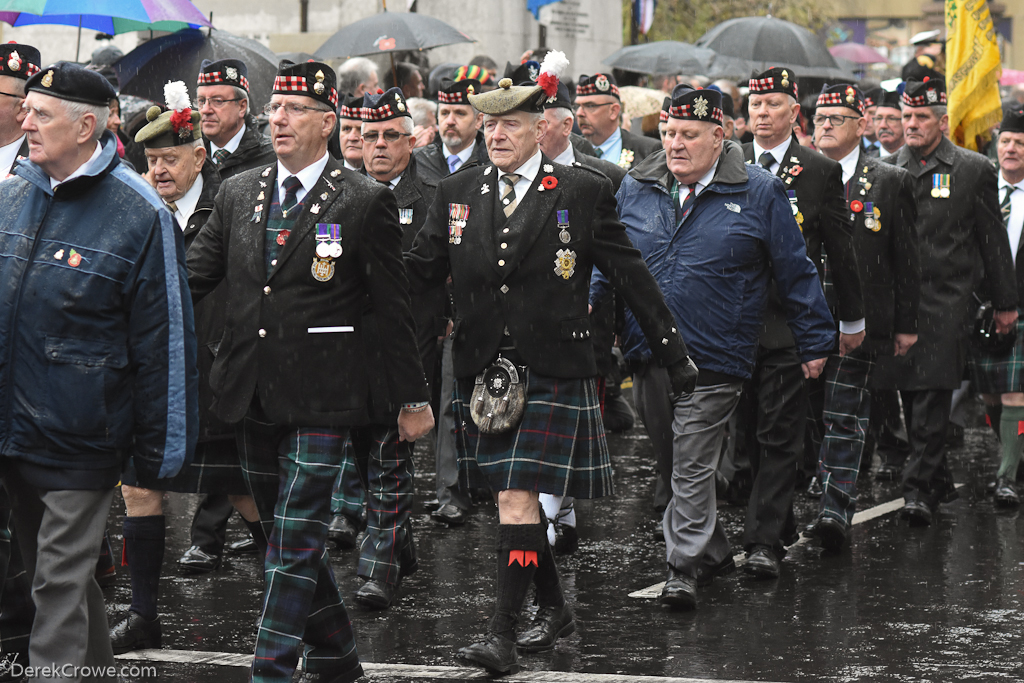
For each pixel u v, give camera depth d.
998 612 22.72
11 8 29.20
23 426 15.44
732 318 23.19
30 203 15.76
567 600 23.48
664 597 22.77
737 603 23.31
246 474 17.97
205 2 68.44
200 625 21.58
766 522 25.20
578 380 19.53
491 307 19.39
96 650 16.20
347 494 27.45
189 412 15.94
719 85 50.41
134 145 33.41
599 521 30.09
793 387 25.23
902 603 23.30
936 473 30.06
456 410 20.22
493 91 19.52
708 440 22.98
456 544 27.77
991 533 29.03
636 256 19.94
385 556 23.00
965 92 39.84
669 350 20.11
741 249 23.34
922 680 19.06
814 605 23.17
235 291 17.67
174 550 26.94
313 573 17.22
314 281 17.36
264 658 16.83
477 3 63.34
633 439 40.94
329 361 17.38
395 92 27.30
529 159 19.67
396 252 17.70
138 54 34.62
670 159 23.67
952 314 30.38
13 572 18.00
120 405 15.72
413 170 28.02
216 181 21.50
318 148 17.73
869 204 28.56
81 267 15.42
